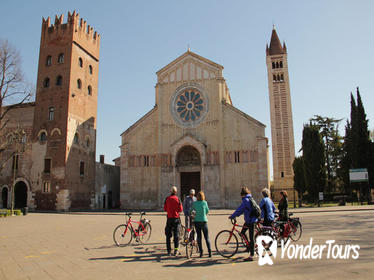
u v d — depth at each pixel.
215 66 49.41
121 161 49.69
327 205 46.50
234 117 47.16
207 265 10.94
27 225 25.45
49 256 12.84
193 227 13.43
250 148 45.59
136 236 15.98
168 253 12.96
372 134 71.19
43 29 53.66
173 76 51.06
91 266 11.00
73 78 50.56
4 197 49.03
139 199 48.16
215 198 45.28
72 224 26.02
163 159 48.41
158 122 49.56
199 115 48.81
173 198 13.31
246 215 11.96
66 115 48.31
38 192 47.25
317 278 8.80
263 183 43.78
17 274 10.09
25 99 42.38
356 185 52.31
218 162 46.22
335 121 72.62
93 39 57.75
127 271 10.20
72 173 48.19
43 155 48.25
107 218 32.44
